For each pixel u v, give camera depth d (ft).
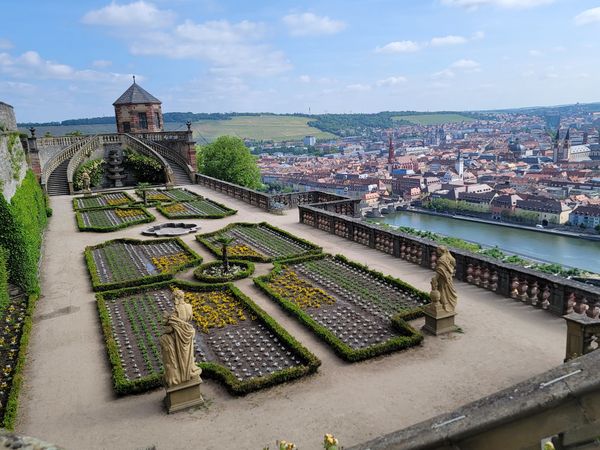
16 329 62.54
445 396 43.93
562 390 10.16
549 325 57.52
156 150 229.45
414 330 55.93
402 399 43.73
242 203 158.20
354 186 533.96
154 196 173.47
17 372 49.80
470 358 50.70
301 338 57.47
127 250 101.86
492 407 10.85
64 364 53.01
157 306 69.26
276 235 111.34
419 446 10.93
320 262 88.02
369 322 61.41
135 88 273.75
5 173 101.04
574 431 10.34
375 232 95.45
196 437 39.68
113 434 40.47
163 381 45.39
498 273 67.56
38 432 41.01
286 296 70.90
